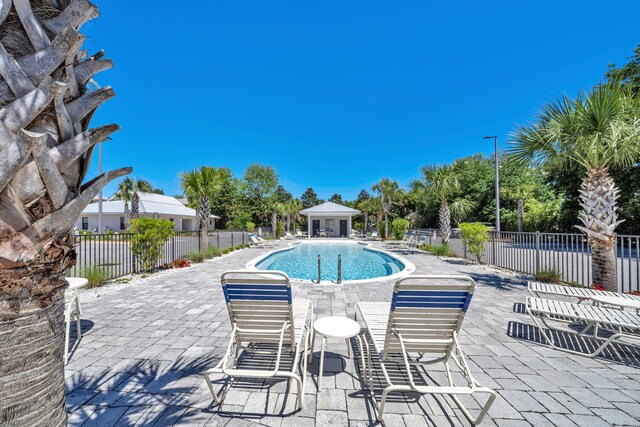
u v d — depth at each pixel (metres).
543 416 2.11
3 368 1.04
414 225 28.19
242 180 38.06
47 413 1.16
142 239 7.78
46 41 1.10
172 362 2.87
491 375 2.68
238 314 2.51
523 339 3.49
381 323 2.86
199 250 12.65
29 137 0.97
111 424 2.01
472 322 4.06
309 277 9.74
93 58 1.35
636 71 11.81
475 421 2.03
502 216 21.59
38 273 1.11
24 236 1.05
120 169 1.38
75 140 1.13
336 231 32.09
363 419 2.09
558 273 6.62
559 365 2.87
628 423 2.03
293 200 37.56
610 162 5.48
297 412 2.16
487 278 7.18
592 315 3.36
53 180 1.07
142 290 5.90
